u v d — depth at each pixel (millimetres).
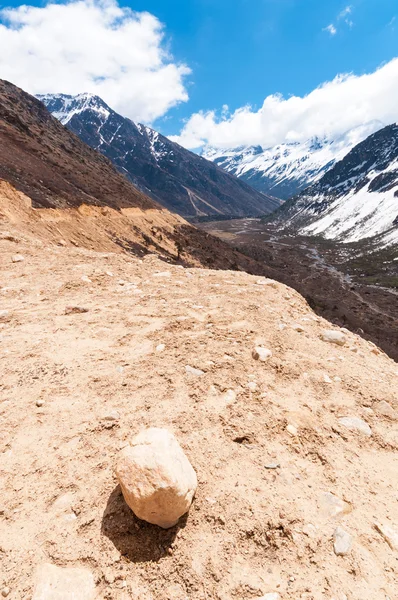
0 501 3459
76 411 4762
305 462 4219
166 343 6672
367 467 4312
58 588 2654
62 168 80688
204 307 8531
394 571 3062
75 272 10984
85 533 3207
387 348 74688
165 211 115062
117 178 113938
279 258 195750
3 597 2627
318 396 5527
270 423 4691
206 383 5398
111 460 3965
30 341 6727
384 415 5359
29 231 38062
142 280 10945
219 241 126062
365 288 134375
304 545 3176
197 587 2818
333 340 7695
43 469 3848
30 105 123938
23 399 4996
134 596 2758
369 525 3477
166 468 3158
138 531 3240
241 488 3689
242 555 3080
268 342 6934
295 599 2732
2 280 10188
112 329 7375
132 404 4910
